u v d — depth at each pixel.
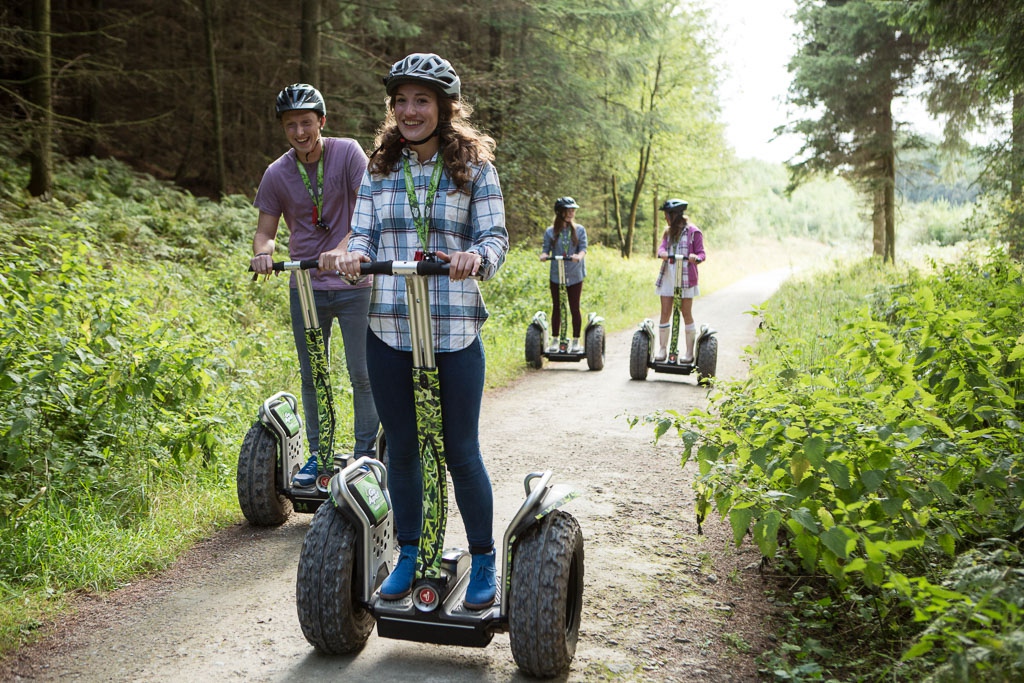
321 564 2.73
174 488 4.41
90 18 16.75
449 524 4.21
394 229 2.63
